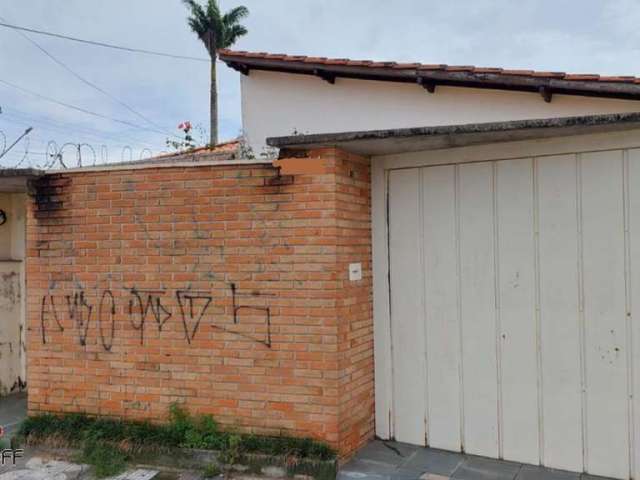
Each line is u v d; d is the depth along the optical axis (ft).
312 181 15.58
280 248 15.83
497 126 13.65
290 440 15.39
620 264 14.30
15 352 24.39
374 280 17.40
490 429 15.84
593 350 14.58
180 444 15.94
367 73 25.85
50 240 18.17
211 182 16.51
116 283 17.42
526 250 15.40
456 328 16.33
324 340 15.35
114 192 17.49
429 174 16.71
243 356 16.10
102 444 16.40
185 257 16.74
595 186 14.60
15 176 18.12
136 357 17.15
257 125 29.63
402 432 17.07
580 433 14.70
